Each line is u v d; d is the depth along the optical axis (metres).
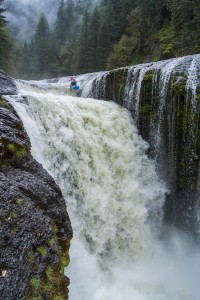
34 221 5.15
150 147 11.68
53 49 67.38
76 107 10.72
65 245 5.80
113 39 42.72
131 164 11.20
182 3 21.11
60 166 8.82
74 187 8.95
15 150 6.22
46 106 9.53
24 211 5.14
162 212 11.48
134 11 35.09
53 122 9.29
